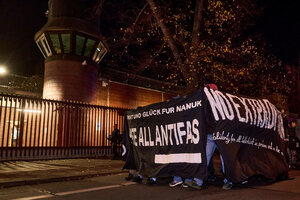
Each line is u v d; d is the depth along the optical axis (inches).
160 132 225.3
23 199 177.6
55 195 187.5
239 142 197.0
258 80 599.2
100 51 671.1
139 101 784.3
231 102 201.8
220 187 200.5
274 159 219.9
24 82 687.1
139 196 176.4
